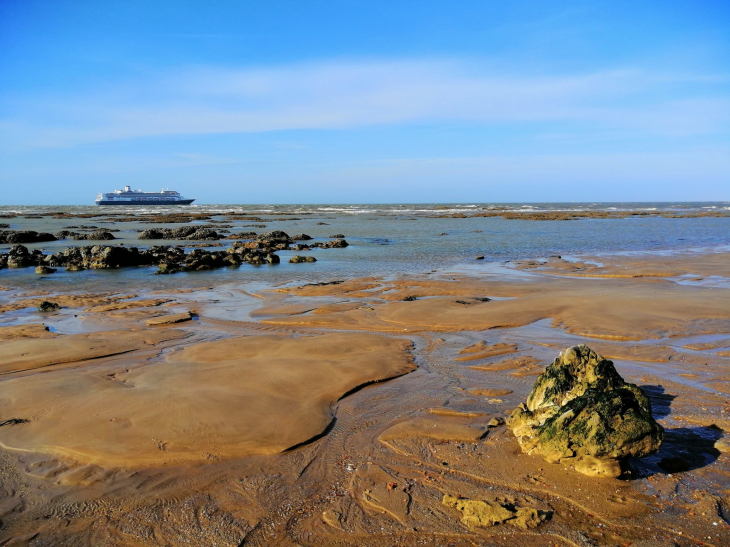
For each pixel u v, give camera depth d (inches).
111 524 177.0
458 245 1261.1
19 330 434.3
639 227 1868.8
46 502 189.0
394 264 904.3
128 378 308.8
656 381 300.7
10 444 229.8
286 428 243.0
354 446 229.5
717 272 743.7
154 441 230.2
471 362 344.8
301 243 1293.1
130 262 924.6
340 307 518.6
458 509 182.5
